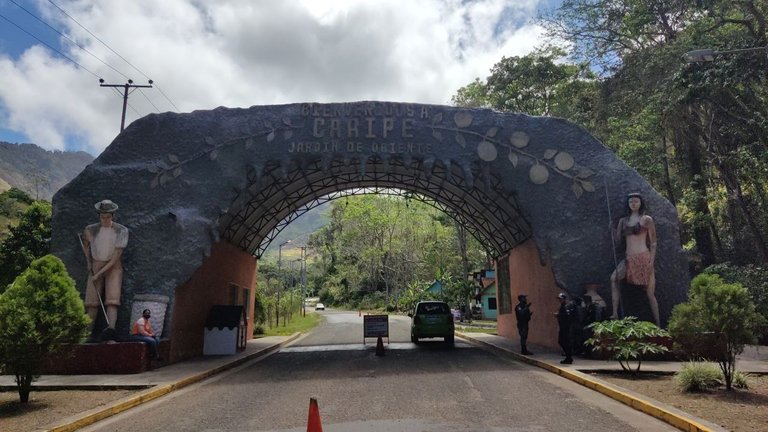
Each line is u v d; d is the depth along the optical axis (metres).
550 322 17.47
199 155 15.08
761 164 19.03
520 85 34.31
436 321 19.73
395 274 67.44
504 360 14.59
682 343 9.65
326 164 15.14
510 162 15.28
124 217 14.50
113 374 12.16
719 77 17.64
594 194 15.09
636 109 24.88
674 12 22.55
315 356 16.77
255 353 17.20
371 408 8.14
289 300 51.72
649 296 14.09
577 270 14.68
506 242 22.17
